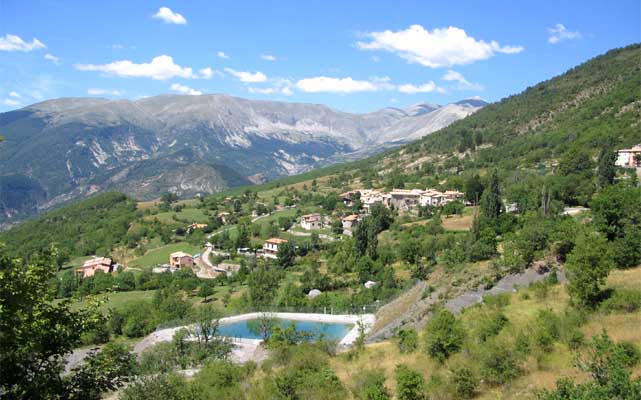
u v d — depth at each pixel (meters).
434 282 68.56
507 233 75.19
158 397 27.11
